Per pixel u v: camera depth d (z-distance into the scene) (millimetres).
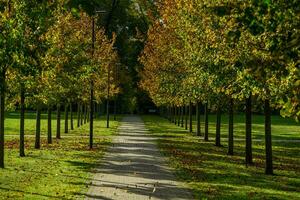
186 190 15125
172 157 25031
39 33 14234
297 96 7559
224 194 14727
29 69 12875
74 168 19891
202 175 18859
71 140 34688
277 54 7227
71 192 14242
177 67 34000
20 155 24094
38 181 16328
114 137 38406
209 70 20156
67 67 28094
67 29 27812
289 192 15797
